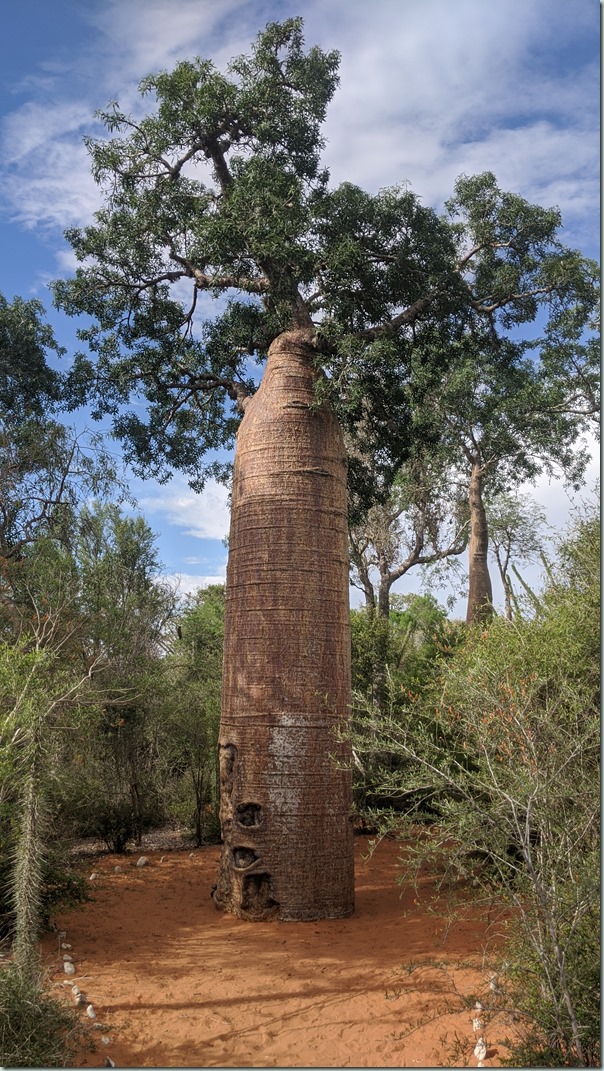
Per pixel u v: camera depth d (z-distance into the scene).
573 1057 4.45
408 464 23.09
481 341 14.70
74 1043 5.15
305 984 6.44
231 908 9.05
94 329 14.72
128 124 11.85
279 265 10.79
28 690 8.00
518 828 4.64
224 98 11.17
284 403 10.05
